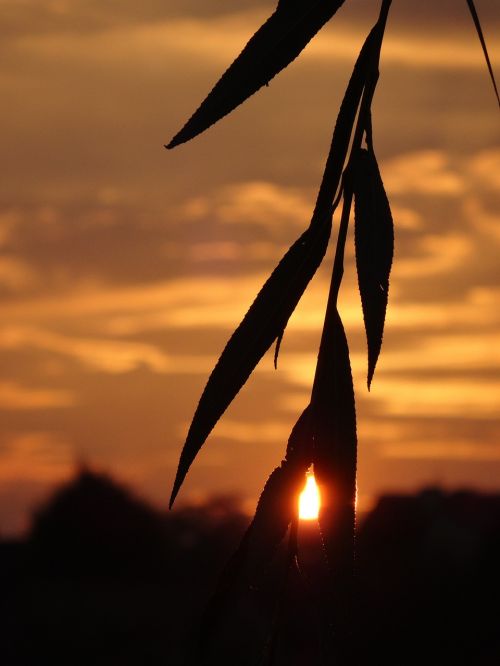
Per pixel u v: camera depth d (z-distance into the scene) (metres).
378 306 2.27
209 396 2.41
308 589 2.19
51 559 26.84
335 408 2.28
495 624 11.06
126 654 20.08
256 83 2.55
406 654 10.12
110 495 27.73
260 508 2.25
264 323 2.42
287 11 2.58
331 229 2.38
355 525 2.23
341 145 2.41
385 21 2.40
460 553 13.76
